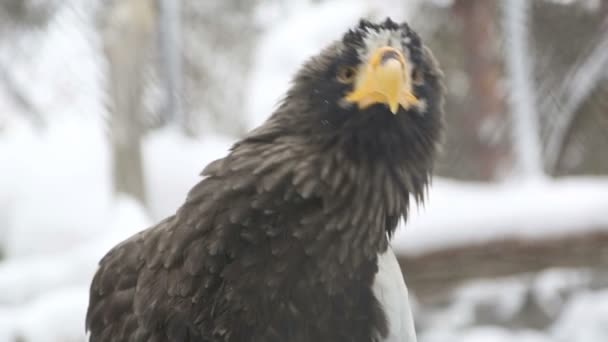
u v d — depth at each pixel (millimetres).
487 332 12977
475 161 17594
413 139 4688
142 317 4535
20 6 16781
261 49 15422
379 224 4566
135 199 12188
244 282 4375
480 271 11656
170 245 4516
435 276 11672
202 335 4414
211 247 4414
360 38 4703
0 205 12008
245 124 17875
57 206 11875
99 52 14133
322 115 4559
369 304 4469
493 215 11555
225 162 4582
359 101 4535
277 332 4375
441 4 17703
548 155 17359
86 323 4957
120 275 4746
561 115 17141
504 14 14445
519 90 14344
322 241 4410
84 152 12633
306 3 18188
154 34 14961
